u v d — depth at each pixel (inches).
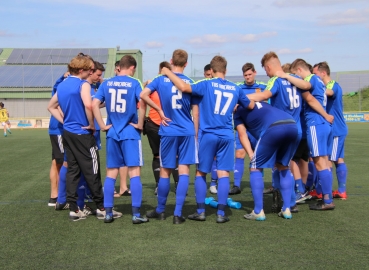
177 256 152.8
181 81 194.5
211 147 199.5
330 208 222.4
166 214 218.8
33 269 142.3
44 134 937.5
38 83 1460.4
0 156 497.0
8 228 192.5
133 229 189.3
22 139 771.4
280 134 193.5
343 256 151.1
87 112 203.2
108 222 201.0
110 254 155.9
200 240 171.5
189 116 201.3
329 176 221.1
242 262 146.2
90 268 142.6
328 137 224.5
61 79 230.2
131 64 207.5
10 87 1437.0
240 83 300.8
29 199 258.1
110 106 201.6
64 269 141.9
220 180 200.8
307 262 145.6
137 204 198.4
